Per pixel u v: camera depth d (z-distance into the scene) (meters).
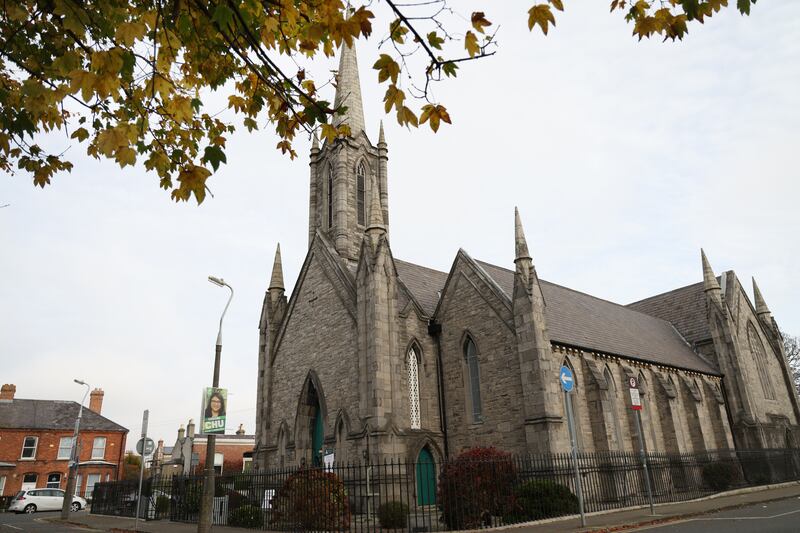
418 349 29.56
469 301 29.30
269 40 6.98
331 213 37.06
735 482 31.20
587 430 28.20
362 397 26.52
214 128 8.37
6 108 7.42
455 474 19.05
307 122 7.28
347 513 19.58
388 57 5.78
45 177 8.81
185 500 26.28
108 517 31.53
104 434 59.28
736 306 46.22
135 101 7.70
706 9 6.07
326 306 31.70
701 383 40.09
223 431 20.39
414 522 21.02
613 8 6.41
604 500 24.09
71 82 5.94
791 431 44.34
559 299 37.75
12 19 6.78
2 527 26.84
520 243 27.44
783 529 14.00
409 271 35.88
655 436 33.56
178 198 6.75
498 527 17.64
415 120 6.12
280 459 32.03
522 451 25.05
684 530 14.95
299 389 32.16
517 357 26.17
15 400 58.66
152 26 6.68
